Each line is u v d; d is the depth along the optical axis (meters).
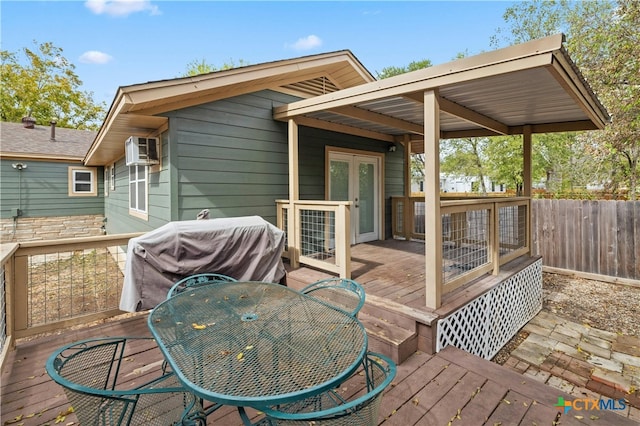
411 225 7.33
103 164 10.89
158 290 3.43
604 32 8.43
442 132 6.73
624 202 6.15
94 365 1.80
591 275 6.52
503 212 5.13
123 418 1.45
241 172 5.02
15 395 2.32
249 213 5.12
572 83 3.13
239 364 1.57
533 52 2.59
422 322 2.95
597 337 4.25
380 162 7.45
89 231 11.35
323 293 3.88
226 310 2.22
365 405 1.29
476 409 2.23
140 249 3.34
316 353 1.67
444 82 3.08
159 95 3.85
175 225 3.67
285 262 5.18
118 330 3.41
